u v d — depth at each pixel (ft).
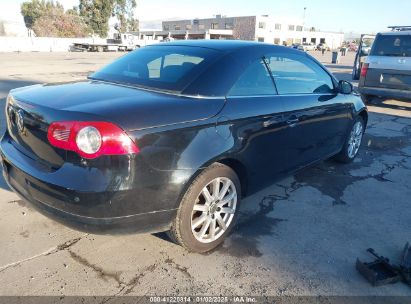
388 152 18.45
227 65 9.50
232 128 8.92
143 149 7.27
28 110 7.95
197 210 8.71
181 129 7.88
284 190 13.20
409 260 8.66
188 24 266.77
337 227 10.74
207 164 8.30
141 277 8.19
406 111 29.55
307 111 11.73
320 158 13.55
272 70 10.78
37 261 8.55
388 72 27.73
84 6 209.26
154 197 7.61
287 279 8.35
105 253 8.97
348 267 8.87
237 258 9.03
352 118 15.14
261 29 232.53
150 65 10.02
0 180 12.71
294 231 10.39
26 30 182.91
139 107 7.57
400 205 12.39
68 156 7.17
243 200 12.20
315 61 13.03
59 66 59.06
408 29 31.89
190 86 8.77
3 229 9.78
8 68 52.29
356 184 14.06
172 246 9.37
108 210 7.16
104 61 74.69
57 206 7.37
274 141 10.46
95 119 6.95
